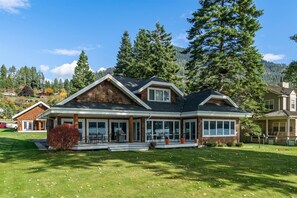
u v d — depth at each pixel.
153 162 15.37
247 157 18.70
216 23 33.84
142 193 9.60
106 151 19.69
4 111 85.19
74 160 15.58
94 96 23.70
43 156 16.86
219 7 33.88
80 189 9.98
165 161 15.78
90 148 21.56
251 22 33.53
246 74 34.62
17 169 13.27
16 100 103.88
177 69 49.44
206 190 10.03
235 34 32.78
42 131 48.28
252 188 10.50
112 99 24.62
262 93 35.31
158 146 24.16
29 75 151.88
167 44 50.34
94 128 25.33
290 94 39.34
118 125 26.78
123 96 25.28
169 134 28.50
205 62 35.25
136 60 56.69
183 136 29.08
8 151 19.83
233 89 34.88
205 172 13.00
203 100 28.27
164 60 49.00
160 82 28.66
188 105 28.89
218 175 12.41
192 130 28.25
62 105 21.38
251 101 34.75
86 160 15.62
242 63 34.62
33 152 18.52
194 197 9.30
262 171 13.88
